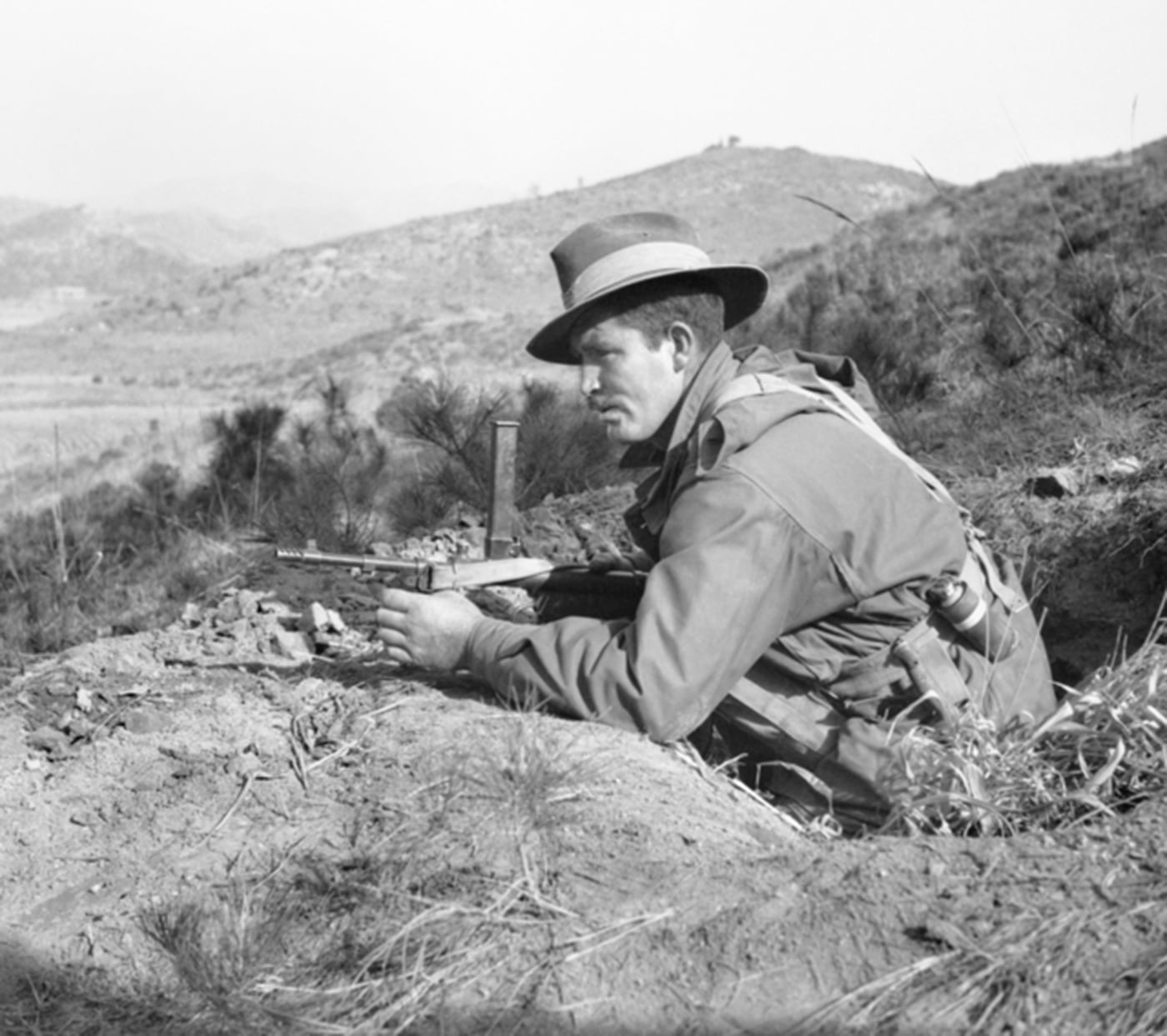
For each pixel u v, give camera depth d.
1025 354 6.73
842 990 1.98
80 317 105.56
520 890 2.29
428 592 3.18
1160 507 4.29
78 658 3.71
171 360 80.31
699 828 2.50
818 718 2.90
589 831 2.45
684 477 2.87
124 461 22.89
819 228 106.62
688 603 2.69
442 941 2.21
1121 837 2.21
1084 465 4.93
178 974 2.24
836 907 2.12
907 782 2.62
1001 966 1.94
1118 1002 1.86
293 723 3.08
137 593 5.89
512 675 2.92
